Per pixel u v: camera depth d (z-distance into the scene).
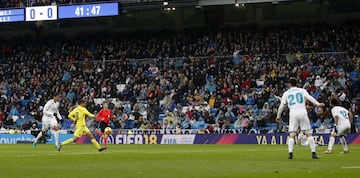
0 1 81.88
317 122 61.22
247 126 63.84
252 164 27.22
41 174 22.97
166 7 73.81
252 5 82.12
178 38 83.69
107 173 23.00
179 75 75.69
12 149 49.50
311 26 79.38
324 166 25.75
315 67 71.06
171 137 64.06
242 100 68.12
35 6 76.62
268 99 67.06
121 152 41.16
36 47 89.38
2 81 84.19
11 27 93.31
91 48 86.50
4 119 76.25
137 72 78.31
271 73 71.69
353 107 63.00
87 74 81.00
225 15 83.88
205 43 80.94
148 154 37.62
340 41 75.00
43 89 80.62
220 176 21.16
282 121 62.88
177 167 25.67
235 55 76.69
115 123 68.06
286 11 81.50
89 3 74.69
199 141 63.00
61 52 87.38
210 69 75.25
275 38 78.12
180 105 70.25
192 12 84.94
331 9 79.75
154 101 71.44
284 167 25.27
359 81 67.75
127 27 88.31
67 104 74.69
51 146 57.47
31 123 72.69
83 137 67.12
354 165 26.39
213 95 69.94
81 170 24.66
